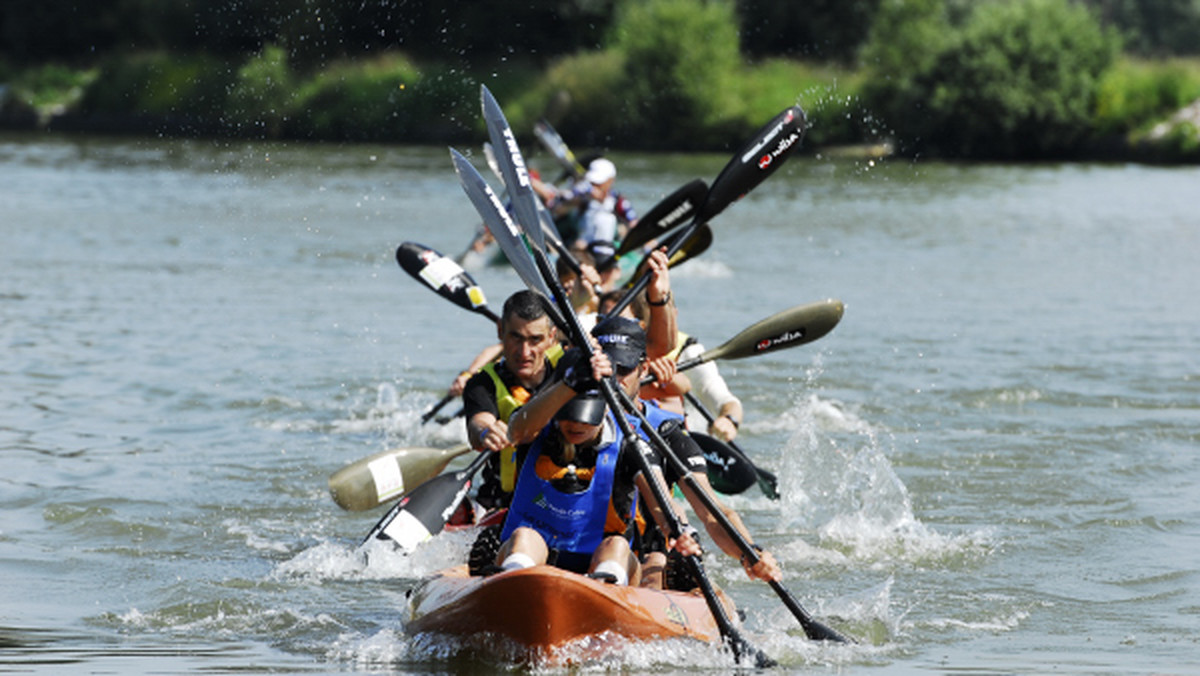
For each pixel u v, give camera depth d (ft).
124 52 476.95
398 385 120.26
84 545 76.02
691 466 62.34
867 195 311.06
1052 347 140.56
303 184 310.65
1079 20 406.62
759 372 128.57
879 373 127.54
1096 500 87.04
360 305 163.12
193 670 55.57
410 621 59.47
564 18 444.14
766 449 99.55
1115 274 194.90
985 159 408.05
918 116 403.75
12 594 66.74
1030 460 97.04
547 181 314.96
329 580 71.05
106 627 62.03
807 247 224.12
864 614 65.57
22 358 128.88
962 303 169.37
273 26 379.96
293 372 125.18
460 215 261.85
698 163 366.63
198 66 429.79
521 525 60.70
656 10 411.13
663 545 64.54
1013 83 398.62
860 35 451.12
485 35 412.98
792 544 78.79
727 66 413.18
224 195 290.56
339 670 55.77
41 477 89.81
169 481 90.07
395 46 382.63
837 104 408.05
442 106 388.57
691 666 56.75
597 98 414.00
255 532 79.87
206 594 67.72
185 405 112.06
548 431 60.34
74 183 307.37
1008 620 64.59
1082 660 58.18
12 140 422.82
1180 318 158.92
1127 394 118.73
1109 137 407.85
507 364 64.80
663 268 74.74
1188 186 330.54
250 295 168.96
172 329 145.38
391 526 69.67
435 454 78.48
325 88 373.20
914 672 56.59
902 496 86.63
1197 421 109.29
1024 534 80.07
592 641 55.88
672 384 78.89
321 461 96.32
